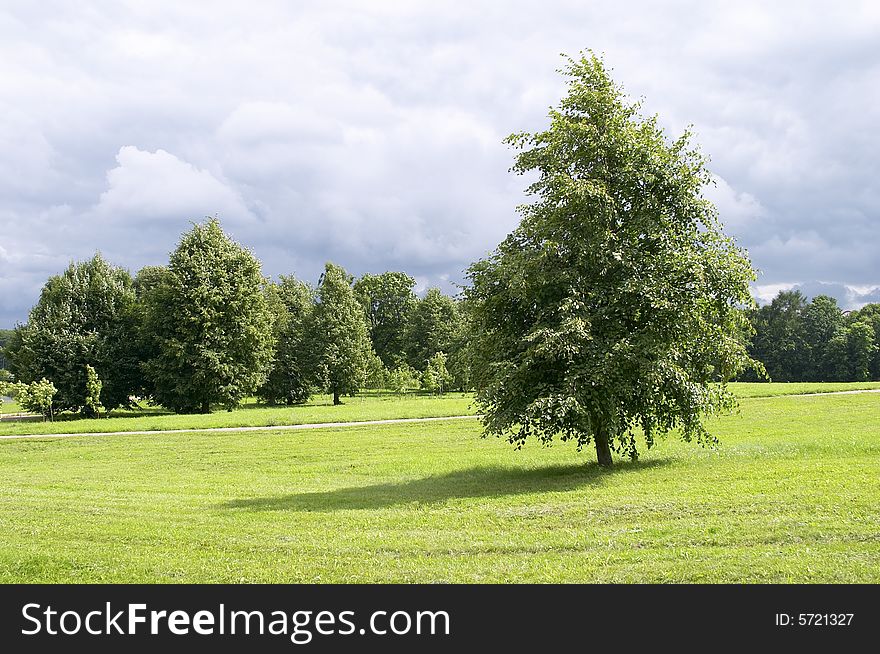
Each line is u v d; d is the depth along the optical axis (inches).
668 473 596.1
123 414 2080.5
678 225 641.6
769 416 1203.2
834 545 342.0
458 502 536.4
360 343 2465.6
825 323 3582.7
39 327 1985.7
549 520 443.5
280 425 1392.7
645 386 593.6
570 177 623.2
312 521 485.7
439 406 1670.8
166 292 1962.4
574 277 616.4
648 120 666.8
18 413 2183.8
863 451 652.1
